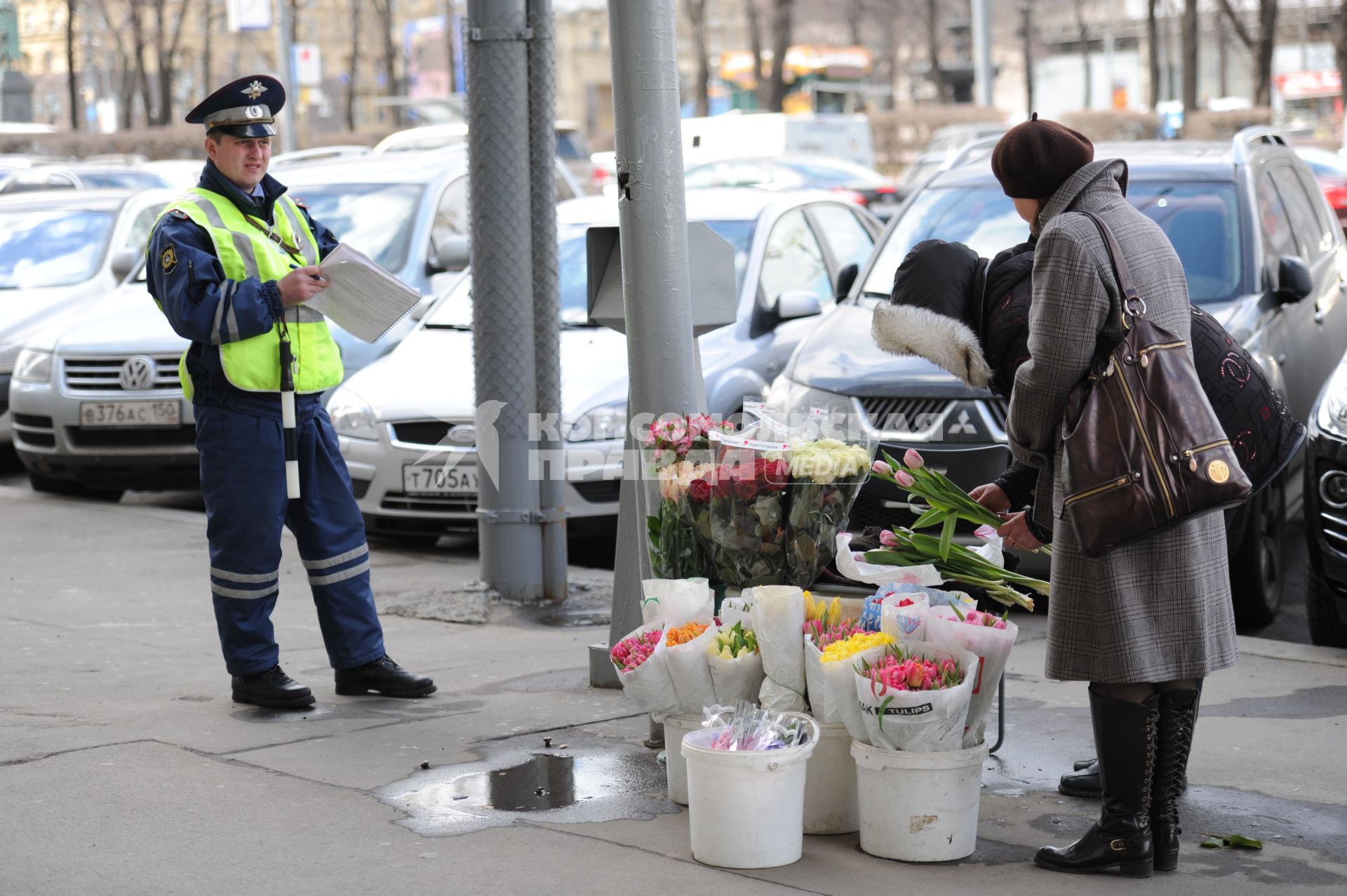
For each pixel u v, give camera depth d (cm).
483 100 1227
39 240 2156
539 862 704
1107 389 656
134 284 1981
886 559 798
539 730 920
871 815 718
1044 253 664
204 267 912
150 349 1733
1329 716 944
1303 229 1573
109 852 712
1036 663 1088
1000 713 843
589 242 982
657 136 903
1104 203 685
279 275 941
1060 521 691
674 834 743
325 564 989
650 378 920
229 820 755
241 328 910
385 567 1466
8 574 1430
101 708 970
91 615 1269
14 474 2147
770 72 8875
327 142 7369
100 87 9181
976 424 1188
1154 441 647
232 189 948
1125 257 669
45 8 8819
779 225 1677
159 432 1744
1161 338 659
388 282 916
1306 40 9125
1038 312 664
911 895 670
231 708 970
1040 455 699
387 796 795
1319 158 3092
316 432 980
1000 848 734
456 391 1488
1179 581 682
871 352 1290
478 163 1241
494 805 781
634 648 776
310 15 10931
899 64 11188
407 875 687
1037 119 701
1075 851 699
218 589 962
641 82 898
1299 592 1398
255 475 946
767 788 694
